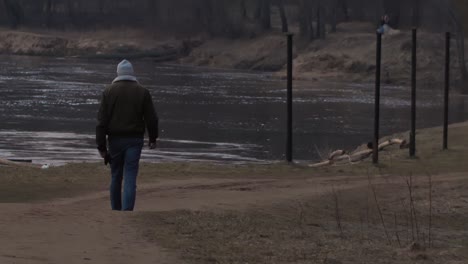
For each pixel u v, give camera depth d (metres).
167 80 90.94
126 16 138.50
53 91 72.38
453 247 13.43
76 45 129.75
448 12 98.62
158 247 11.54
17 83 80.19
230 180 22.97
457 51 91.25
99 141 14.72
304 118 57.09
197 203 17.72
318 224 15.52
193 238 12.41
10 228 12.27
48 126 48.19
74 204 16.83
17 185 20.56
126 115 14.65
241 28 125.12
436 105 69.69
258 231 13.72
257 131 48.72
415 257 12.16
